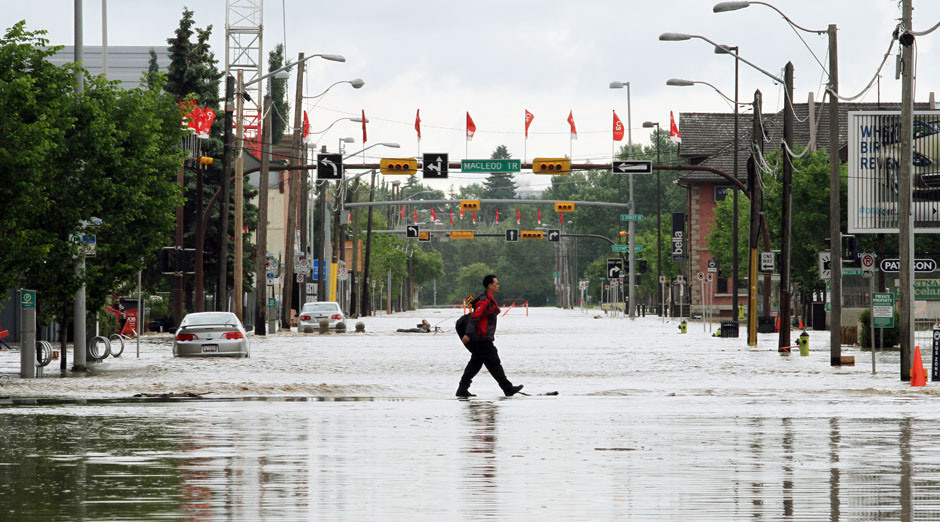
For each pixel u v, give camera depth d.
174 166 95.31
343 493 30.41
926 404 60.00
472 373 66.19
